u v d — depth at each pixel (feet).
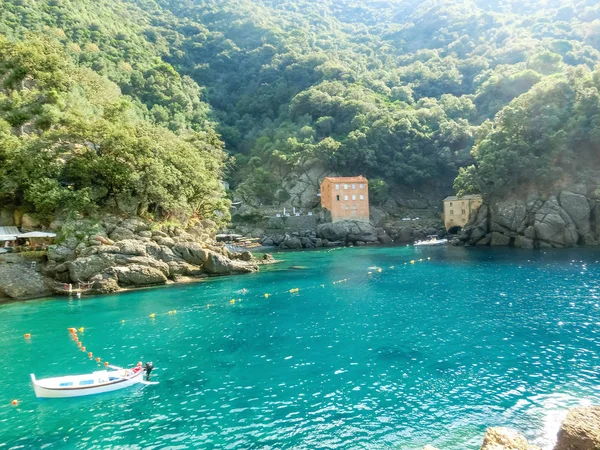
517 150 288.10
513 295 134.62
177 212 220.64
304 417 59.88
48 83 250.98
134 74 483.10
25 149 178.09
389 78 591.37
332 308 126.93
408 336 96.07
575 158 283.38
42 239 176.65
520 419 57.06
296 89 579.89
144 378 76.18
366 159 418.92
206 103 563.48
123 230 180.14
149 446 53.62
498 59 572.51
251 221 404.98
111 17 596.29
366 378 72.79
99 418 61.57
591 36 560.20
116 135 183.52
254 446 52.85
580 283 148.56
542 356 80.43
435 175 428.56
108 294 155.94
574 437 37.11
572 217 264.52
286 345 92.53
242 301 140.36
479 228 299.17
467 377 71.77
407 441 52.90
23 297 151.53
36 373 80.59
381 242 362.12
